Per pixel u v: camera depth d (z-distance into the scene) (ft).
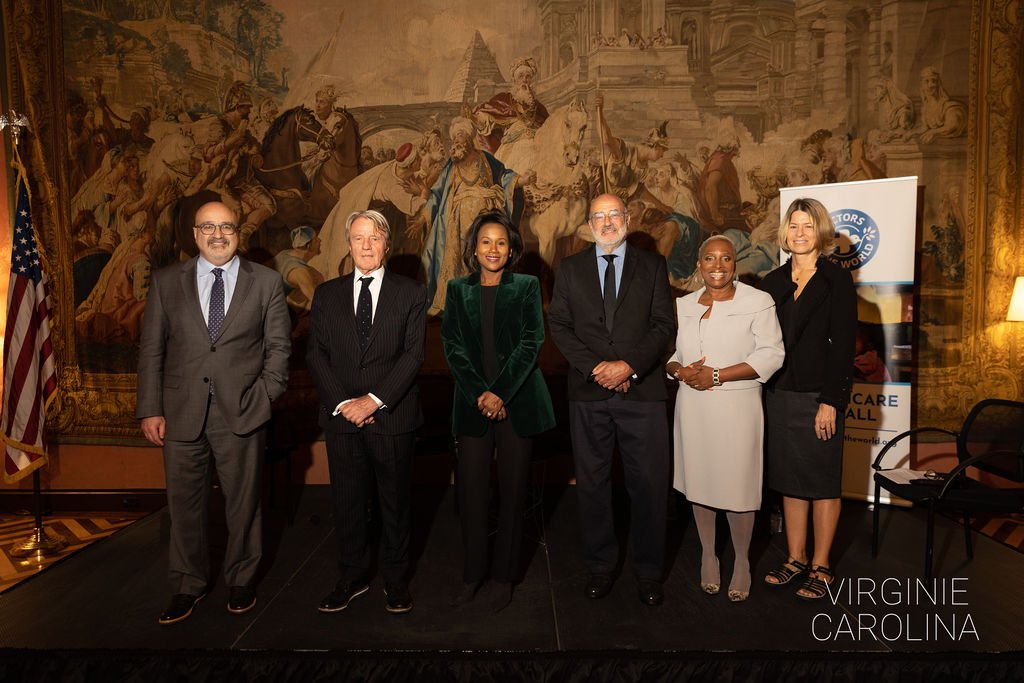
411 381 8.30
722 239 8.75
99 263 13.79
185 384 8.07
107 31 13.61
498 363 8.43
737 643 7.59
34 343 11.82
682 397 9.05
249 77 13.87
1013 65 13.50
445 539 11.29
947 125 13.69
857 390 12.66
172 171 13.83
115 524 13.12
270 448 11.87
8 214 13.47
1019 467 9.68
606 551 8.87
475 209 14.15
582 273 8.80
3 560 11.22
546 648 7.47
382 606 8.60
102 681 7.08
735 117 13.96
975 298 13.79
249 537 8.48
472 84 14.06
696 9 13.84
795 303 9.02
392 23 13.96
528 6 13.96
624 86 13.97
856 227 12.23
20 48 13.41
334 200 14.07
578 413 8.71
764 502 11.34
